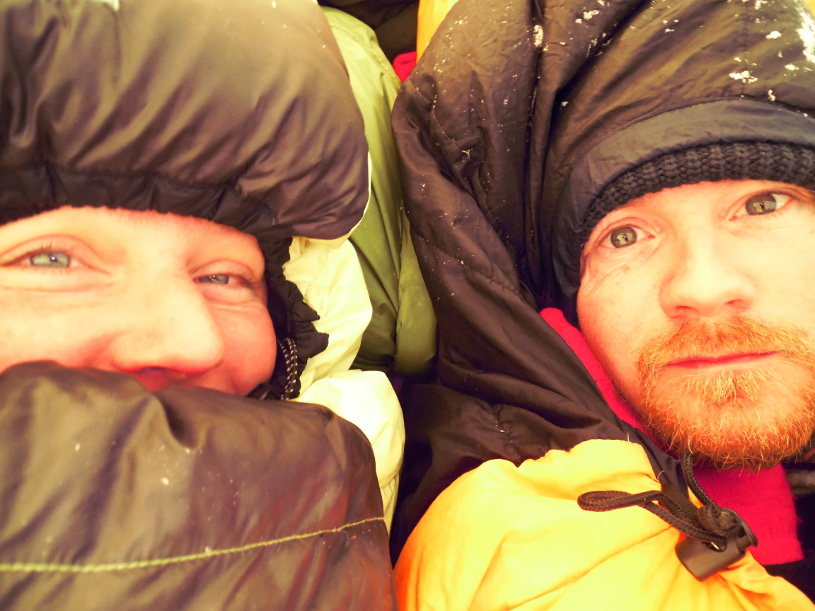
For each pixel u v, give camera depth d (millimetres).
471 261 625
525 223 675
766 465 512
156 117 377
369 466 441
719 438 500
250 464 334
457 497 490
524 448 552
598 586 417
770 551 541
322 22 529
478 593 441
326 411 429
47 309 375
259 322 494
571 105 604
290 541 339
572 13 602
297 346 574
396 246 723
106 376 337
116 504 285
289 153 441
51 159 367
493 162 637
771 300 502
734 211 528
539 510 454
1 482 272
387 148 746
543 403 568
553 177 608
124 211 403
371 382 580
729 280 498
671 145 520
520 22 633
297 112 439
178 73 383
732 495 558
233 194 444
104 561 271
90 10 359
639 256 567
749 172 508
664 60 568
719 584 439
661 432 538
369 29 918
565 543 442
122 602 266
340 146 476
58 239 389
